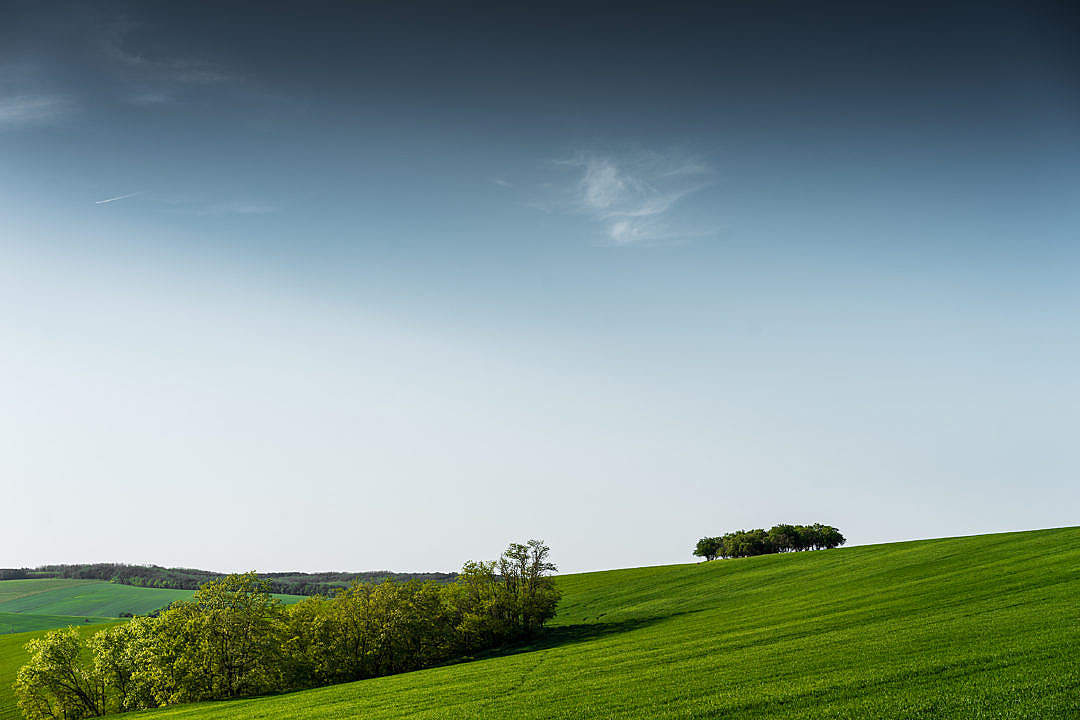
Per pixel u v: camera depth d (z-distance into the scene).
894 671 31.42
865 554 112.62
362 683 63.22
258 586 77.75
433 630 84.50
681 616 83.75
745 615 71.62
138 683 71.94
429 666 80.56
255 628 74.56
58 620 170.00
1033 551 78.00
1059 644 31.84
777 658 40.16
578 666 50.59
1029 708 23.25
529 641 86.81
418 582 87.38
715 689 33.69
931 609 52.16
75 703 73.25
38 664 73.25
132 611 179.50
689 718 28.52
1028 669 28.25
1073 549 72.12
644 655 51.25
